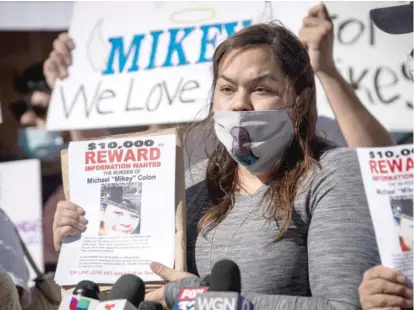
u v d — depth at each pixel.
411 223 2.84
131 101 4.71
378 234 2.83
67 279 3.11
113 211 3.16
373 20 4.34
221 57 3.16
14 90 5.41
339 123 4.25
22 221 5.16
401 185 2.88
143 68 4.73
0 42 5.38
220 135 3.11
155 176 3.14
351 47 4.34
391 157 2.91
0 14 5.33
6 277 2.91
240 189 3.13
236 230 2.98
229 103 3.10
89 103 4.81
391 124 4.26
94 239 3.15
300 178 2.96
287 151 3.09
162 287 2.91
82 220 3.18
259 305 2.73
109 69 4.82
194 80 4.59
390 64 4.30
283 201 2.92
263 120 3.04
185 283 2.84
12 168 5.22
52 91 4.91
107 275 3.07
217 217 3.06
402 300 2.75
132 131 4.81
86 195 3.21
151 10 4.78
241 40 3.11
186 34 4.66
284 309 2.71
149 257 3.05
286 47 3.11
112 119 4.74
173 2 4.71
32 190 5.18
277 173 3.05
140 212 3.12
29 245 5.13
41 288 4.10
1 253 4.20
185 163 3.68
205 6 4.64
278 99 3.06
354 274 2.76
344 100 4.26
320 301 2.73
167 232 3.07
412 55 4.29
